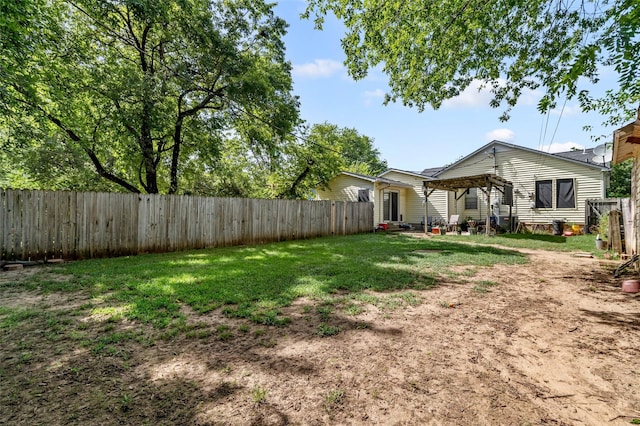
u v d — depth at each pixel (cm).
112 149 1072
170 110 1005
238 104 1133
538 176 1364
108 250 683
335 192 1728
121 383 197
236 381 202
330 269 544
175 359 229
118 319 303
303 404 180
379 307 354
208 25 970
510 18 438
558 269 587
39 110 777
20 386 191
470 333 287
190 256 698
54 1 757
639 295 412
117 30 922
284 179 1656
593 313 343
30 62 691
